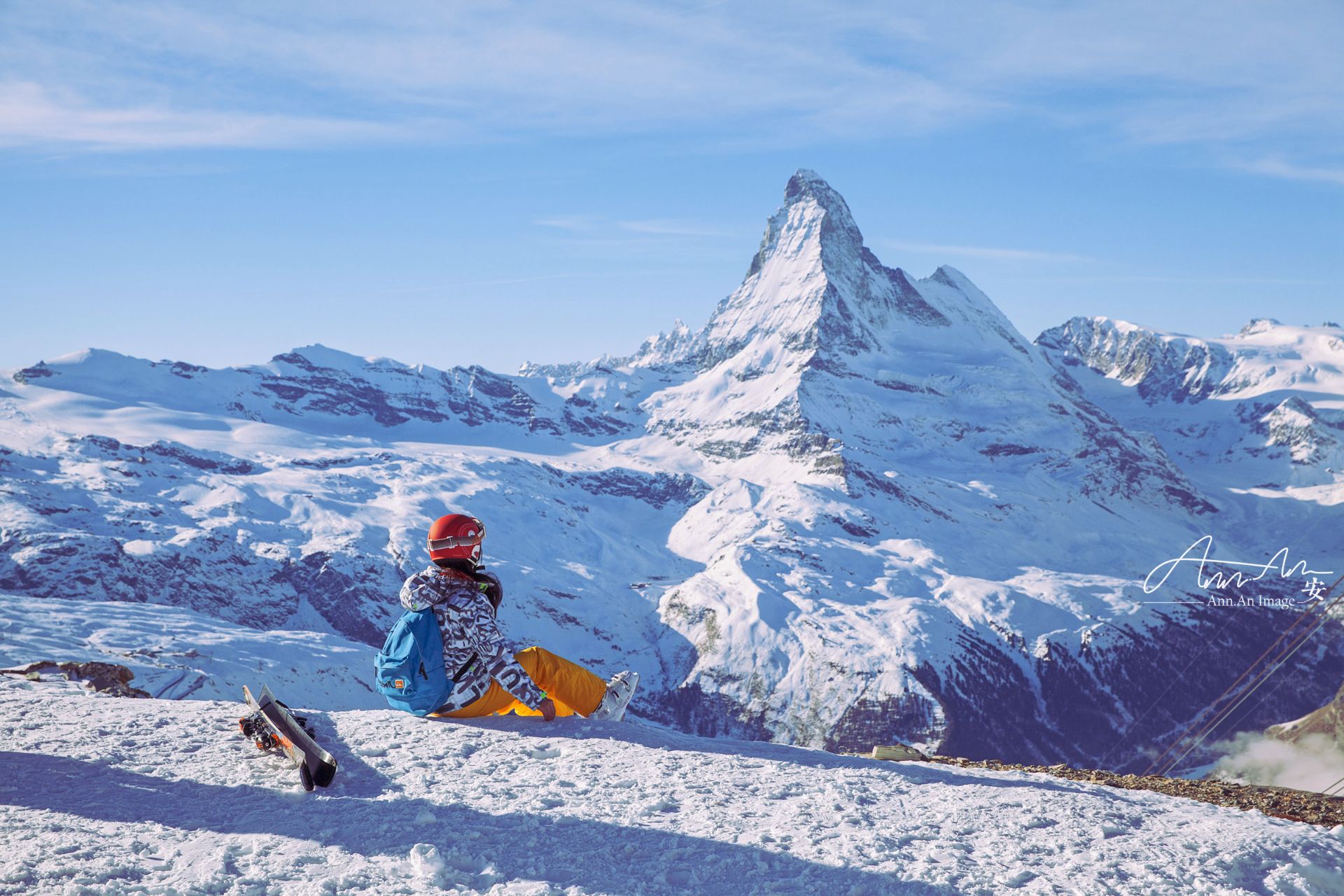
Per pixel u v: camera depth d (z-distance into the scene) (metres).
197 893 4.02
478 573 6.78
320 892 4.06
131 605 147.88
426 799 5.20
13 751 5.73
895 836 4.83
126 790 5.24
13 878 4.04
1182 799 6.06
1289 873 4.63
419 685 6.59
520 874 4.32
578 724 6.73
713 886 4.25
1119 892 4.25
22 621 123.62
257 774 5.58
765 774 5.87
